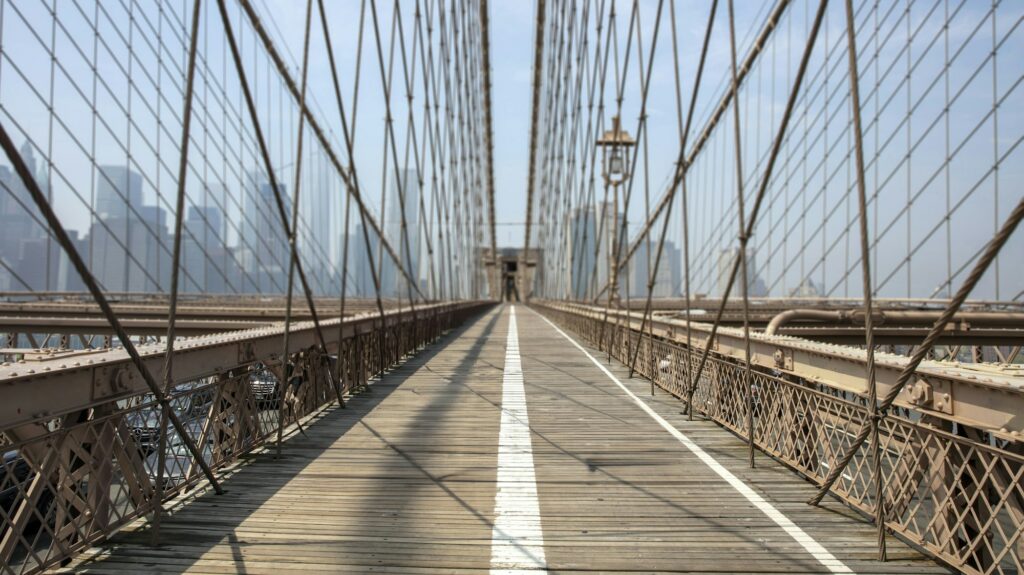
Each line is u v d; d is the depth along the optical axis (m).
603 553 2.45
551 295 28.45
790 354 3.60
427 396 6.16
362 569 2.30
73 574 2.24
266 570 2.28
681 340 6.07
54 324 9.88
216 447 3.50
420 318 11.35
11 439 2.15
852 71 2.46
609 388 6.71
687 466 3.69
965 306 10.58
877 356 2.78
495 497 3.12
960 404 2.20
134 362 2.49
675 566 2.34
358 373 6.61
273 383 4.36
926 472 2.38
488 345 12.12
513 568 2.32
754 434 4.15
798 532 2.67
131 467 2.72
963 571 2.16
